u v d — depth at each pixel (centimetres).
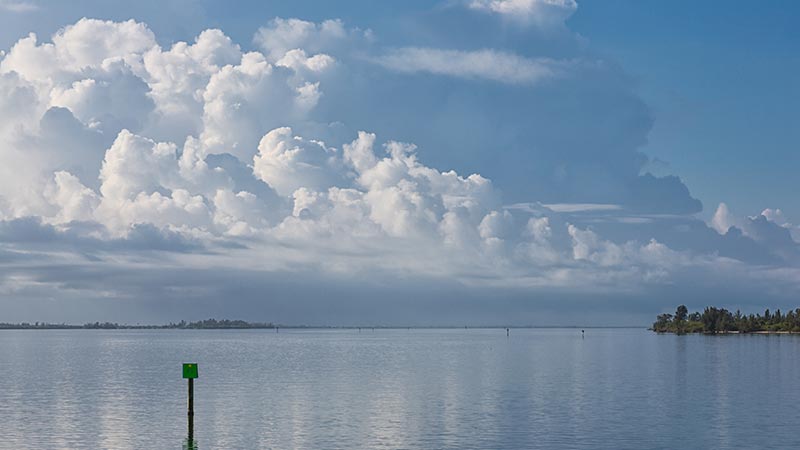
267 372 12088
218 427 6119
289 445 5388
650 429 6031
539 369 12750
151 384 9875
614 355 18012
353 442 5488
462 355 18438
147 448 5291
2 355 19050
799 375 11281
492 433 5838
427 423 6294
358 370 12556
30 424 6312
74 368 13425
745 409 7181
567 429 6019
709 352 19400
